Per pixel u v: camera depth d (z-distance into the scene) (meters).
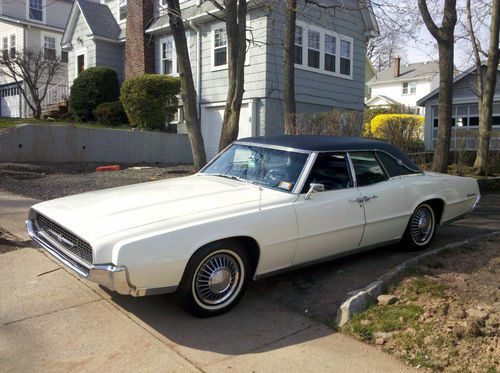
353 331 3.83
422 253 5.95
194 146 10.57
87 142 15.65
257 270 4.37
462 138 15.41
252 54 17.02
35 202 8.78
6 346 3.63
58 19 30.38
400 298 4.31
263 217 4.29
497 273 4.93
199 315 4.07
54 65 21.94
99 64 22.39
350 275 5.16
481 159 14.33
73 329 3.89
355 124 12.35
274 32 16.59
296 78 17.62
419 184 5.83
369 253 5.98
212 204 4.26
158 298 4.52
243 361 3.42
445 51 11.02
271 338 3.78
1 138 13.73
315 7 17.94
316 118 11.87
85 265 3.78
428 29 10.98
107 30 22.62
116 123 19.31
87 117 20.50
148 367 3.33
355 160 5.31
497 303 4.11
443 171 11.39
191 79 10.48
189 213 4.05
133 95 17.69
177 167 15.30
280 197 4.56
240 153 5.57
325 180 4.93
